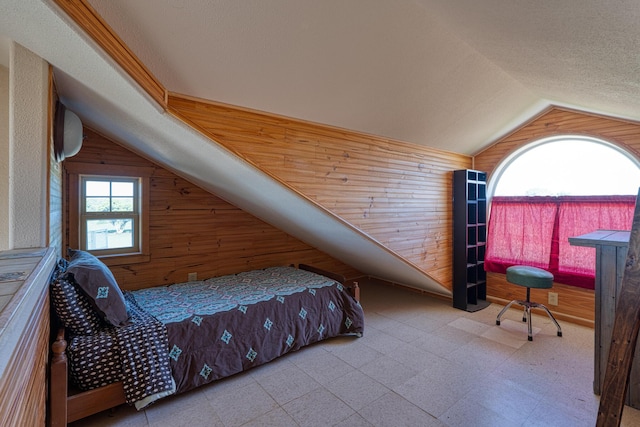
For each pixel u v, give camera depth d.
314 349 2.68
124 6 1.23
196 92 1.81
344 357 2.53
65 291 1.68
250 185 2.54
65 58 1.34
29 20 1.07
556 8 1.02
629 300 1.45
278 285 2.96
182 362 1.99
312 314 2.71
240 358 2.22
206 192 3.50
